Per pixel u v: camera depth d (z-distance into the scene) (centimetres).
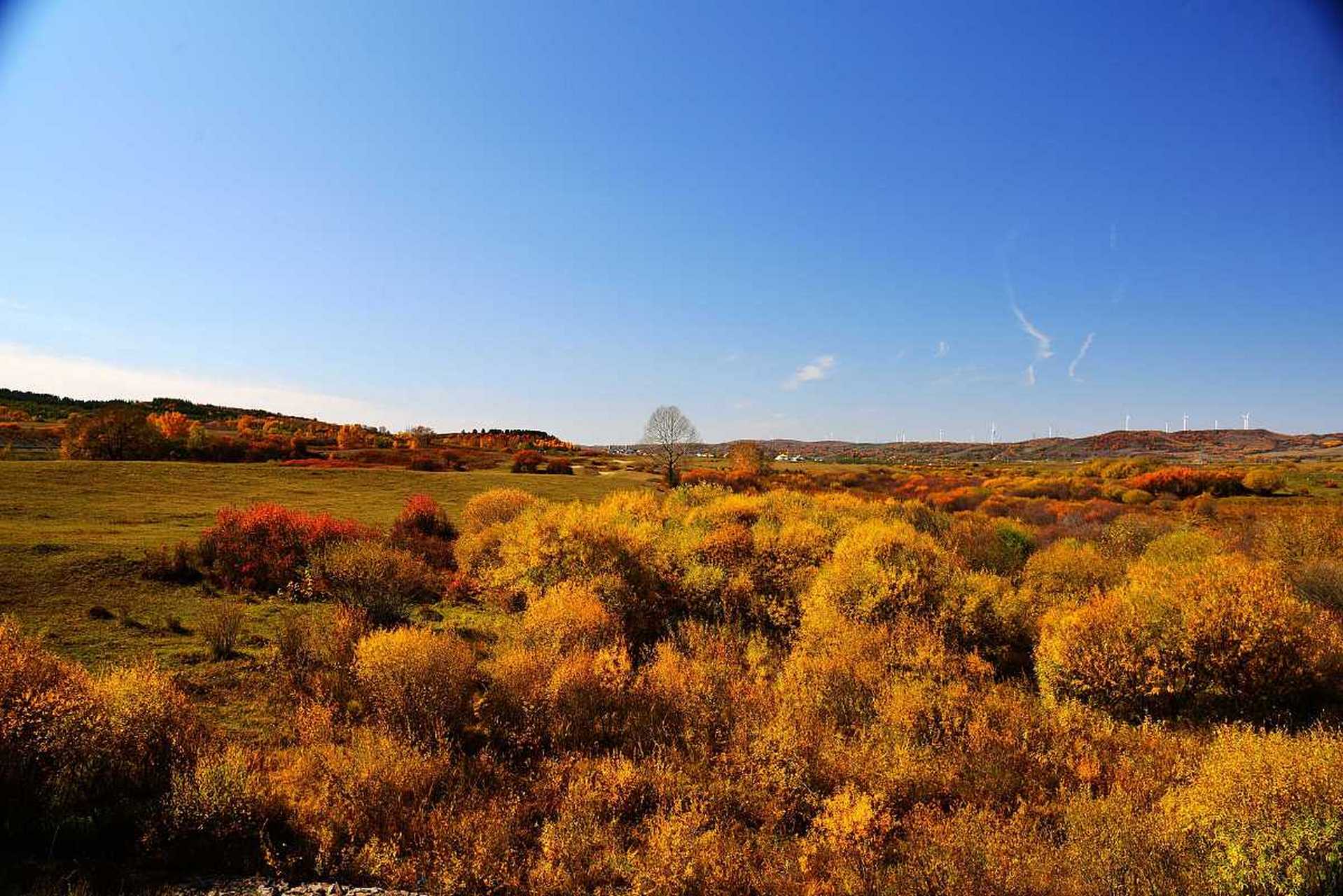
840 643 1127
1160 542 1853
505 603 1445
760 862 630
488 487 3434
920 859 593
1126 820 608
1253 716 885
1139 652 973
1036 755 782
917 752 782
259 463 4169
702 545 1648
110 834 595
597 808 688
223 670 999
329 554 1495
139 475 2925
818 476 6075
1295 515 2514
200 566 1527
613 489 3662
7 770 621
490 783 748
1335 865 504
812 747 806
